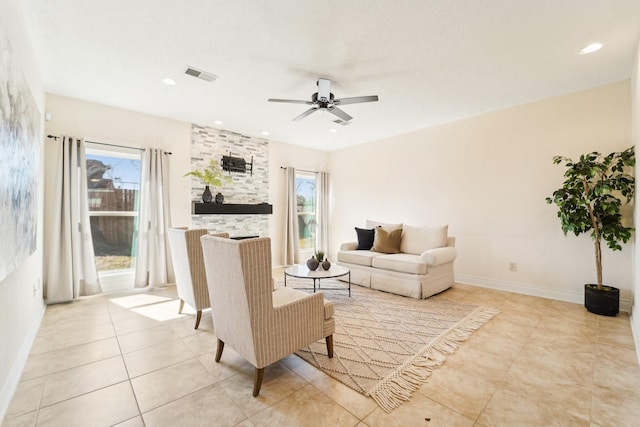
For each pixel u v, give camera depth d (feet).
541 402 5.39
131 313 10.07
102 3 6.45
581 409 5.19
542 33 7.54
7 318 5.62
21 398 5.49
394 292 12.47
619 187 9.27
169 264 13.89
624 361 6.80
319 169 21.44
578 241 11.25
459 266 14.69
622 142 10.31
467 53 8.51
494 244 13.47
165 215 13.73
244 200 17.33
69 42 7.92
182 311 10.28
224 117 14.21
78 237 11.55
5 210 4.60
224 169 16.30
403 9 6.64
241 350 5.90
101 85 10.61
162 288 13.28
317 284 14.14
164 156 13.88
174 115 13.89
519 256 12.74
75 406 5.27
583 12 6.73
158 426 4.79
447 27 7.29
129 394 5.63
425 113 13.69
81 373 6.34
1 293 5.25
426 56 8.66
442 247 13.09
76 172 11.50
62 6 6.50
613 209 9.24
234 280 5.55
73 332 8.46
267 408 5.24
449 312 10.19
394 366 6.65
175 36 7.70
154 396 5.57
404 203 17.12
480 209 13.92
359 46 8.14
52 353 7.22
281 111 13.38
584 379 6.11
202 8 6.63
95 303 11.12
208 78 10.05
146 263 13.16
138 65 9.20
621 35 7.61
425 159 16.06
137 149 13.44
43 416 5.02
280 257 19.16
